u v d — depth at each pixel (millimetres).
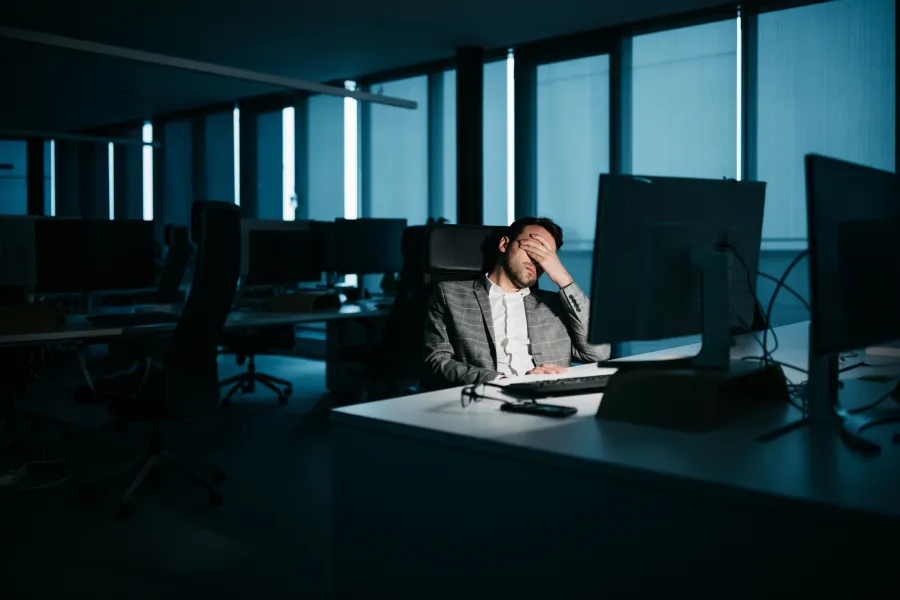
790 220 5535
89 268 4199
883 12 5074
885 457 1300
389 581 1589
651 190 1605
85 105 9312
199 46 6809
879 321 1537
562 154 6648
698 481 1168
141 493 3395
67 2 5645
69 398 5668
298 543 2795
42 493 3402
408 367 4562
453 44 6691
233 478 3629
